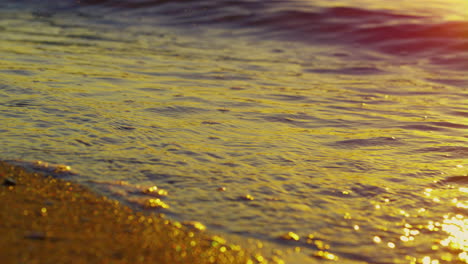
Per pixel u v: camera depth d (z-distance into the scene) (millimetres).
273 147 4535
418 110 6246
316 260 2773
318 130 5188
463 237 3096
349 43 11414
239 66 8750
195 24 13156
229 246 2820
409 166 4199
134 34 11859
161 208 3215
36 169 3629
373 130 5266
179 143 4449
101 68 7699
